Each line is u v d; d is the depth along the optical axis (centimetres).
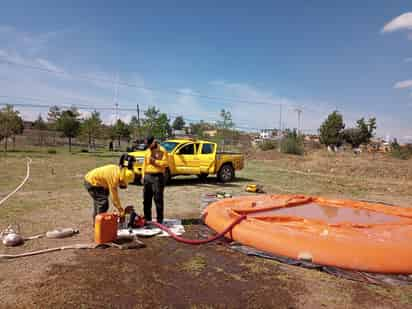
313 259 477
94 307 353
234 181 1521
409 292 411
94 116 4034
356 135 5088
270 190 1279
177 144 1342
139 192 1102
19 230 618
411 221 630
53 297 370
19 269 444
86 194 1000
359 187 1527
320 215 695
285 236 513
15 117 3055
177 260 495
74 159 2369
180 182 1432
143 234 600
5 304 353
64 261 476
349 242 476
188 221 723
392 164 2708
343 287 420
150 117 3503
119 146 4788
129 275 436
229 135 4181
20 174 1424
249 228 559
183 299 377
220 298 382
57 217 719
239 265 482
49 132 4397
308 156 3697
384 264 452
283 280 436
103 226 538
